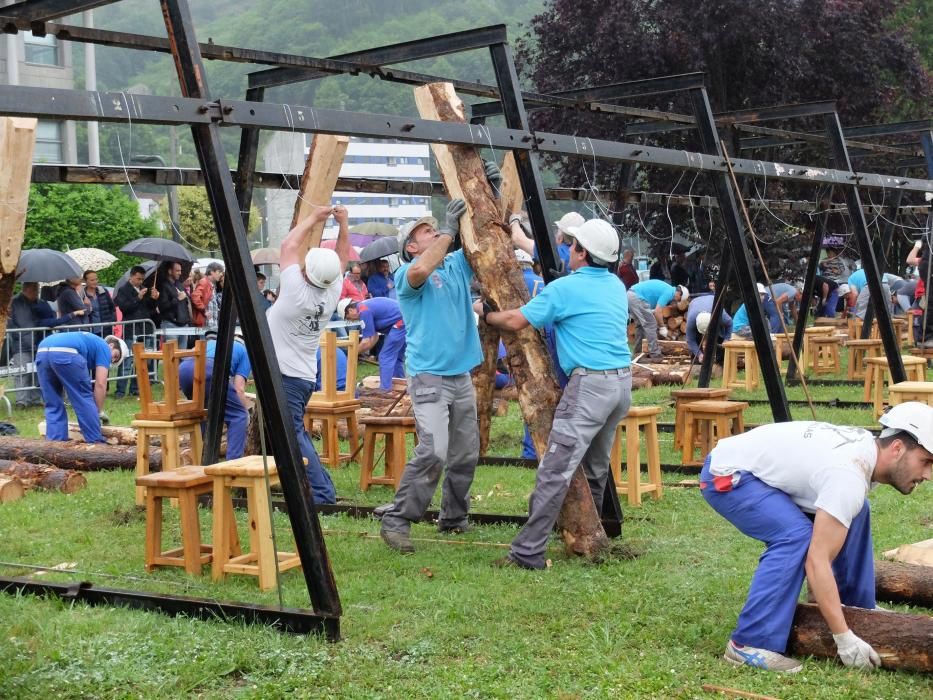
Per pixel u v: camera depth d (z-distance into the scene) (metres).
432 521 8.05
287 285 8.00
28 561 6.95
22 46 28.58
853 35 23.41
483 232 7.04
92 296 16.45
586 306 6.61
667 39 22.42
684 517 7.94
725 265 13.81
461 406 7.34
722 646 5.08
